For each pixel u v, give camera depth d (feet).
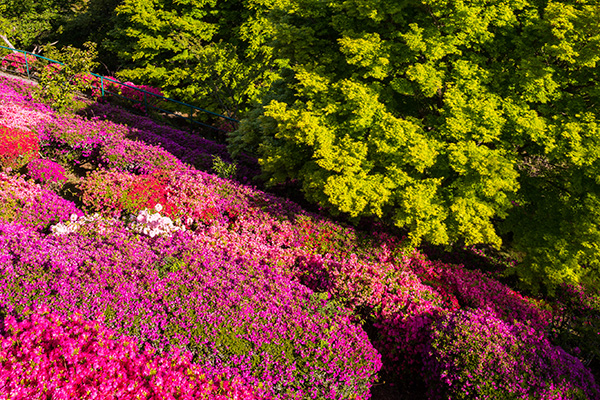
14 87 46.85
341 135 28.73
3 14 88.63
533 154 28.84
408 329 21.72
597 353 24.56
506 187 23.84
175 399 13.05
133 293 17.84
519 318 25.44
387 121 26.53
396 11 27.20
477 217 25.11
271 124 34.12
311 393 16.39
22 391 11.23
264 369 16.16
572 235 25.80
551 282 26.13
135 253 20.98
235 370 15.71
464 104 25.88
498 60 29.66
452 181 28.60
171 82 68.59
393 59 27.71
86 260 19.20
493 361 18.48
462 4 26.04
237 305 18.74
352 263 25.22
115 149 34.94
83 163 37.17
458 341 19.29
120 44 78.48
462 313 21.42
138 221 25.22
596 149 23.11
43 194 26.76
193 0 67.26
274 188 39.27
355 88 27.20
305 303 21.13
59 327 13.97
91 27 94.38
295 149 32.30
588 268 26.45
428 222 25.12
